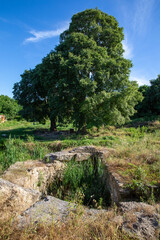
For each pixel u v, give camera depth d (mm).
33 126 26562
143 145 6832
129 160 5230
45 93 19656
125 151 6129
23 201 3021
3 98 45688
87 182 5598
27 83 20547
